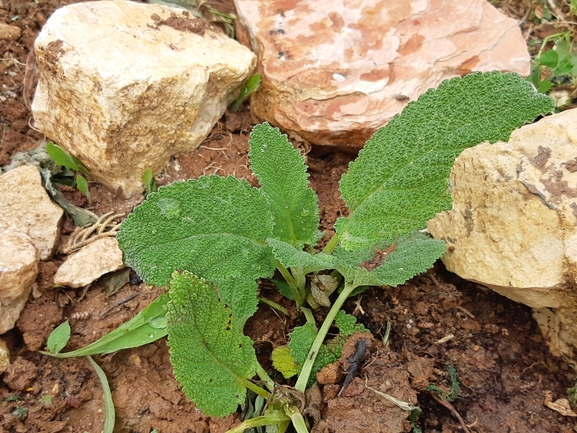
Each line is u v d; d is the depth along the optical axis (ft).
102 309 0.79
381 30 0.95
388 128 0.68
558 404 0.73
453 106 0.65
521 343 0.78
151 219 0.65
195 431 0.71
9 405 0.70
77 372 0.74
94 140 0.83
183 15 0.95
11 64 1.02
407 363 0.73
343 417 0.66
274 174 0.73
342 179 0.70
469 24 0.96
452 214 0.79
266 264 0.71
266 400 0.72
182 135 0.89
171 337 0.60
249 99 1.00
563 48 1.07
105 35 0.84
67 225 0.86
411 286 0.83
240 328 0.69
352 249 0.67
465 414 0.73
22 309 0.76
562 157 0.70
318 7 0.97
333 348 0.73
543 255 0.68
